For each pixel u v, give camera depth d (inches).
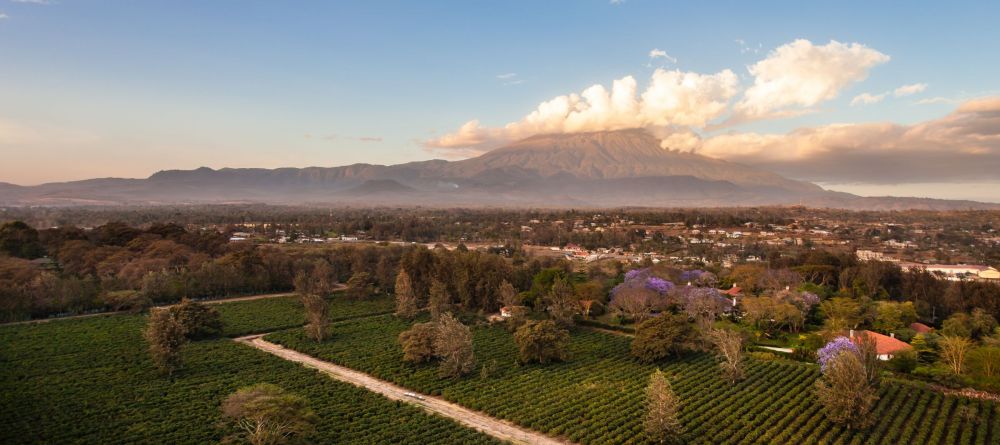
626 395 3582.7
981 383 3636.8
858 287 6392.7
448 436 2994.6
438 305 5723.4
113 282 6176.2
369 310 6156.5
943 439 3024.1
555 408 3376.0
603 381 3875.5
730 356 3882.9
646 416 3083.2
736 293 6461.6
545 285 6264.8
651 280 6186.0
